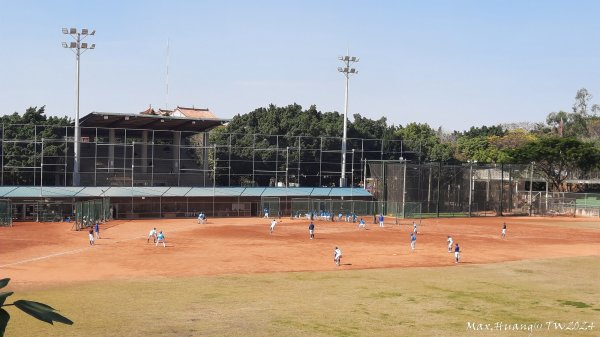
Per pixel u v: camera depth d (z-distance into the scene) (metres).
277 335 25.73
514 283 41.62
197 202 105.75
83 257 53.06
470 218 114.19
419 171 115.50
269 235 75.31
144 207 101.44
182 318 28.88
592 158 131.00
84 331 26.05
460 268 49.47
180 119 103.38
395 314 30.45
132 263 50.03
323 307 32.09
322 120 164.88
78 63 102.69
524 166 128.38
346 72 124.44
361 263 51.97
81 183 118.69
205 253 57.12
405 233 81.00
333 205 107.31
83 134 128.00
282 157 148.00
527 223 102.81
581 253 61.34
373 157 160.88
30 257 52.50
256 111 165.75
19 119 127.56
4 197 90.25
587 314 31.11
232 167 143.38
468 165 121.44
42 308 5.09
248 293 36.50
